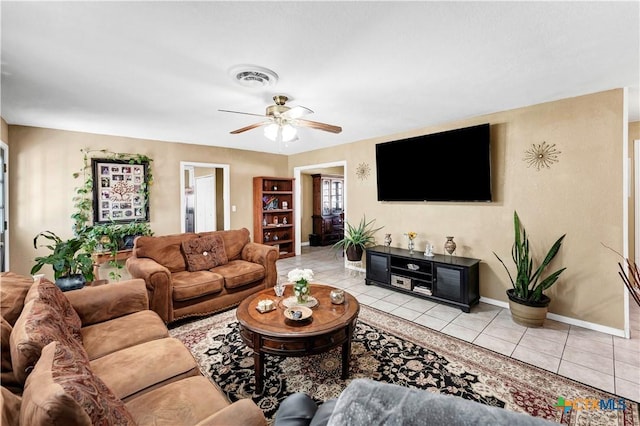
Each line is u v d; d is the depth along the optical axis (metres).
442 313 3.22
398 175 4.22
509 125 3.26
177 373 1.41
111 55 1.98
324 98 2.85
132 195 4.50
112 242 4.12
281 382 2.03
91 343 1.70
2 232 3.36
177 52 1.95
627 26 1.67
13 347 1.08
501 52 1.98
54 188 3.89
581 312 2.87
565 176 2.92
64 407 0.69
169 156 4.91
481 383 2.00
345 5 1.49
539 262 3.09
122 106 3.03
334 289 2.72
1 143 3.31
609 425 1.65
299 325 1.96
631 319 3.01
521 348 2.46
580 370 2.15
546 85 2.56
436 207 3.97
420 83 2.50
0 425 0.72
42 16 1.54
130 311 2.18
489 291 3.49
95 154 4.21
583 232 2.84
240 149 5.84
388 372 2.13
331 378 2.07
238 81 2.41
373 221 4.77
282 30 1.71
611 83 2.53
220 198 6.57
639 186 3.52
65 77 2.32
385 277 4.02
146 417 1.11
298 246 6.59
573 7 1.51
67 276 2.79
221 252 3.75
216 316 3.14
